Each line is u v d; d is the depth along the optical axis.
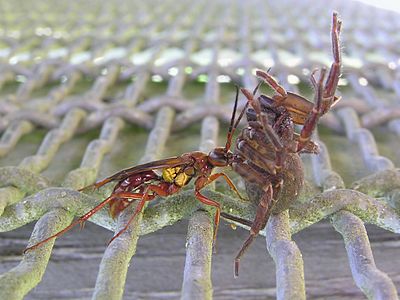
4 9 0.14
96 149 0.06
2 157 0.06
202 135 0.07
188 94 0.09
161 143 0.06
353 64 0.09
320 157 0.06
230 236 0.05
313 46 0.11
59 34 0.12
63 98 0.08
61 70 0.09
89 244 0.05
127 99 0.08
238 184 0.05
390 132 0.07
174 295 0.05
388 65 0.09
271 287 0.05
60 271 0.05
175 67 0.09
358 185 0.05
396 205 0.05
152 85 0.09
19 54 0.10
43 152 0.06
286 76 0.09
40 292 0.05
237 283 0.05
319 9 0.15
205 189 0.05
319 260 0.05
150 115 0.08
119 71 0.09
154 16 0.14
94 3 0.15
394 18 0.14
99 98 0.08
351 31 0.12
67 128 0.07
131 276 0.05
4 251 0.05
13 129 0.07
